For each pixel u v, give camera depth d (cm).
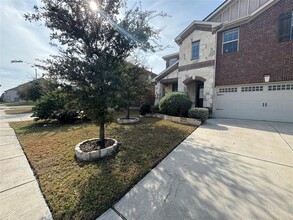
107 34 459
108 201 254
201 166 363
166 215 222
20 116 1391
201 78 1182
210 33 1127
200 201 247
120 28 441
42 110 927
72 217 224
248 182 293
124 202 254
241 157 405
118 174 334
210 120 974
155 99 1509
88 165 377
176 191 274
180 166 367
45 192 278
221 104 1119
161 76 1519
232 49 1064
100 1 425
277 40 886
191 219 213
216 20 1254
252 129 709
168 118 1000
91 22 443
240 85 1029
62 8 410
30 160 412
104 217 224
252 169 341
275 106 909
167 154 440
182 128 750
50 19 417
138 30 443
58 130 762
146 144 520
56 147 506
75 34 442
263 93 948
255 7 1067
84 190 281
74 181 310
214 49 1108
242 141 535
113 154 441
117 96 418
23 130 776
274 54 896
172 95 1013
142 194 271
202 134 639
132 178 318
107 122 474
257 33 955
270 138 560
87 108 424
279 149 451
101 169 356
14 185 301
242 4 1124
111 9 442
